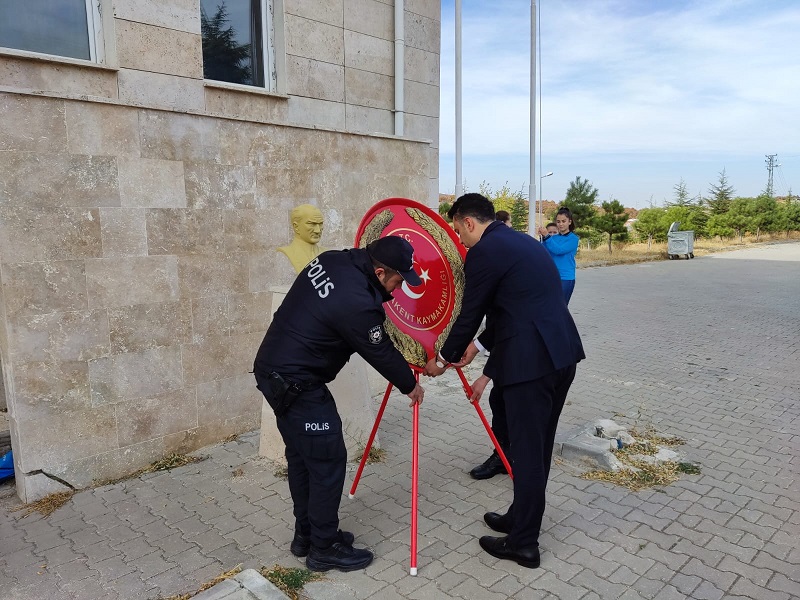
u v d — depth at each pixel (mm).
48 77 3695
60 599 2602
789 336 8109
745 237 37250
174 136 3957
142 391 3924
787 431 4508
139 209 3820
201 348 4211
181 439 4152
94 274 3650
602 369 6445
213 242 4223
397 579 2725
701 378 6039
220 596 2496
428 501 3498
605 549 2941
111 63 3920
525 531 2770
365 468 3961
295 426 2641
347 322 2547
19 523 3293
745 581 2662
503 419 3736
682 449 4180
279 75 4980
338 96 5414
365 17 5582
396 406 5258
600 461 3861
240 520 3291
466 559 2889
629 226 32625
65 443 3619
